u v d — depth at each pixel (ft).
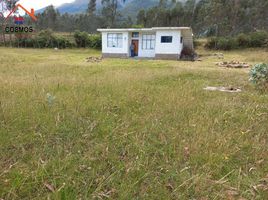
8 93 19.80
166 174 9.61
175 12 198.18
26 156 10.46
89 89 22.77
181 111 16.93
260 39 118.32
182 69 44.19
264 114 17.29
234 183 9.30
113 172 9.70
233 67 56.13
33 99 17.80
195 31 187.42
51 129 13.03
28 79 28.35
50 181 8.84
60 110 15.81
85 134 12.76
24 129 12.93
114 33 86.84
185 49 90.22
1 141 11.34
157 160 10.72
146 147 11.59
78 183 8.89
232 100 21.35
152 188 8.85
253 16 168.55
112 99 19.54
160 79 31.63
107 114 15.76
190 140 12.40
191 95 22.24
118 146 11.74
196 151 11.29
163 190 8.73
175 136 12.79
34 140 11.93
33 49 119.85
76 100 18.16
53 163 9.84
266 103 20.83
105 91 22.25
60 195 8.00
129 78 29.84
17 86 22.61
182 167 10.25
